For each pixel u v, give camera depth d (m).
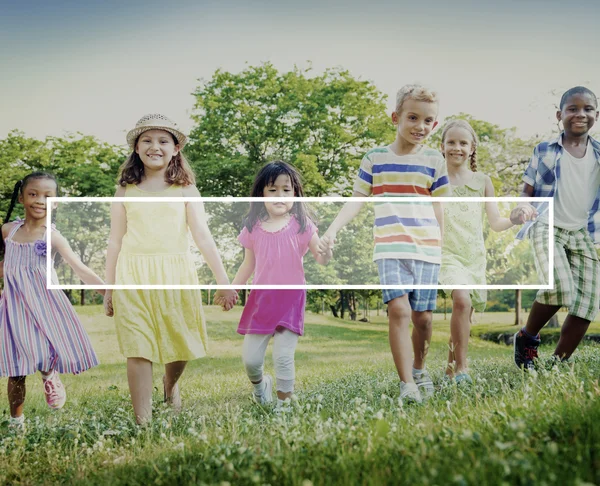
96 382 7.18
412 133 4.44
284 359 4.34
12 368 4.50
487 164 15.71
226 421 3.73
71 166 20.28
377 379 5.11
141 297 4.11
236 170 18.94
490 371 4.91
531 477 2.06
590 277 4.90
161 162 4.32
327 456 2.57
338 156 19.72
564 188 5.00
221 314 13.80
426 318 4.44
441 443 2.54
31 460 3.35
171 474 2.65
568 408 2.80
